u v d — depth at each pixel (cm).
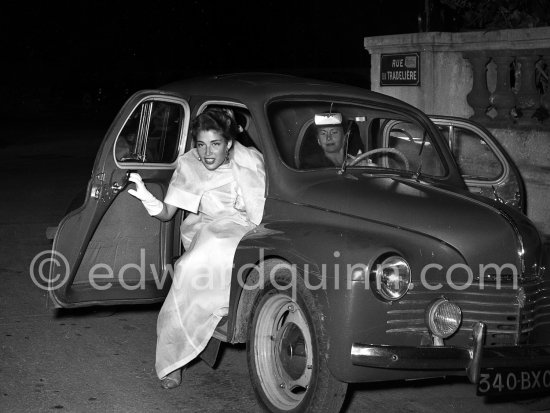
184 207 511
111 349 590
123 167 548
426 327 429
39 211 1109
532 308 449
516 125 859
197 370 556
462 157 690
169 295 505
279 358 468
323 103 541
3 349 582
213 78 573
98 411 479
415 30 2298
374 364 409
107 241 560
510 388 430
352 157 531
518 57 857
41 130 2408
